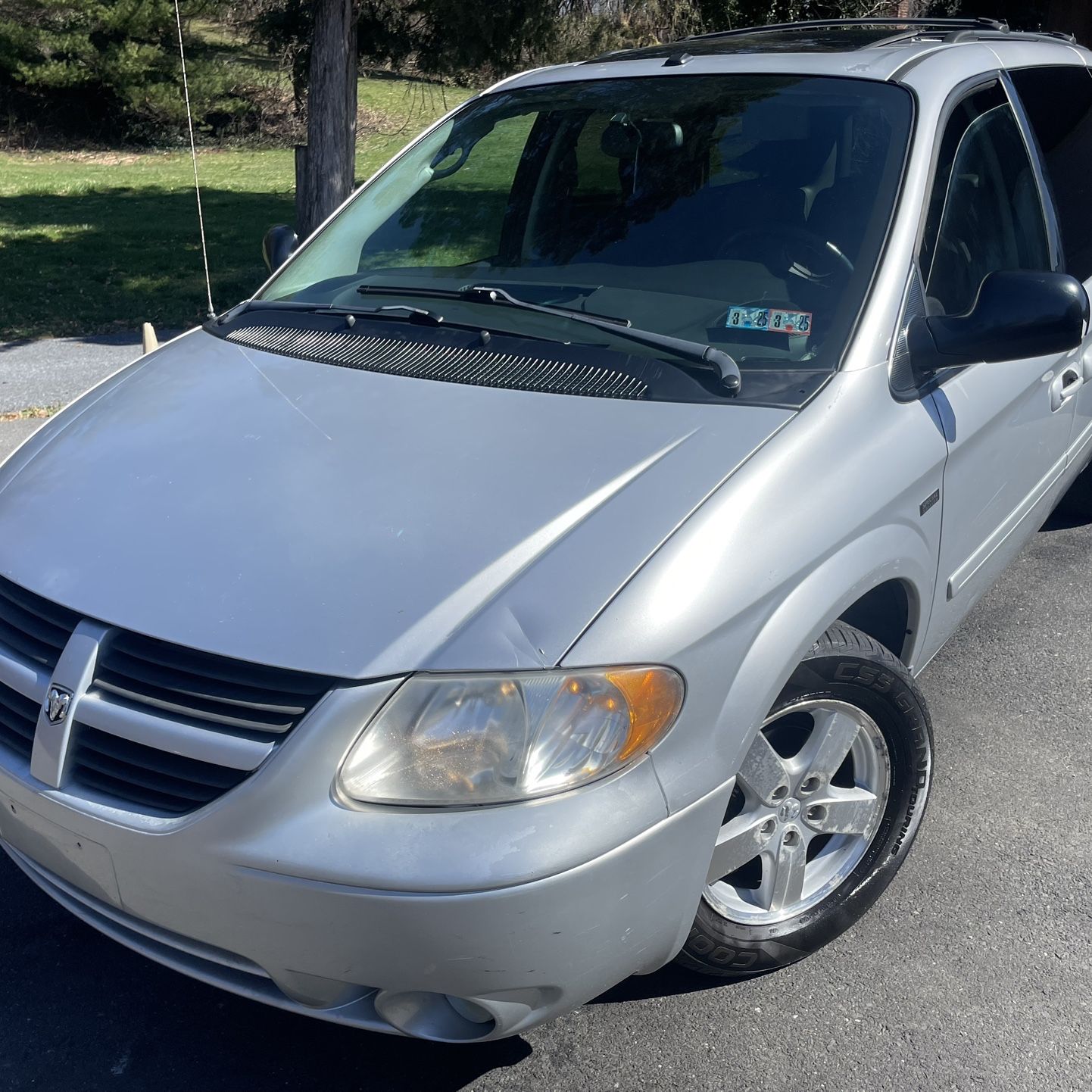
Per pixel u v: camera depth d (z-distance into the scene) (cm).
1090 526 523
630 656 199
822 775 253
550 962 197
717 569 212
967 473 291
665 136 318
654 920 210
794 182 294
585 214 316
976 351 262
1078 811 328
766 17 1321
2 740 223
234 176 2444
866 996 261
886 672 248
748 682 215
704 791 209
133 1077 239
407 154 371
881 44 336
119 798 206
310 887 190
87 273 1286
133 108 2919
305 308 309
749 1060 244
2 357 876
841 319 264
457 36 1208
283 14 1318
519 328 277
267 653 198
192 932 204
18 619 224
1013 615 443
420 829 190
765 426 236
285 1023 253
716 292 281
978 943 277
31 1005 256
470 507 220
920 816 272
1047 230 354
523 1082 238
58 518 238
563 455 230
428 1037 207
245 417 260
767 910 256
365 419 251
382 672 194
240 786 195
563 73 366
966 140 314
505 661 195
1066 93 391
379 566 210
